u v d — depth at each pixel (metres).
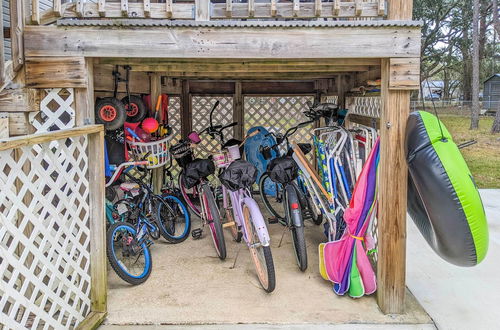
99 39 2.65
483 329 2.66
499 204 6.20
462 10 24.14
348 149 3.46
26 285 2.11
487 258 3.94
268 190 5.95
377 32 2.63
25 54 2.66
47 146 2.26
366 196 2.98
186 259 3.81
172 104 6.29
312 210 4.70
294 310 2.88
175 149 4.20
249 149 5.71
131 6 2.68
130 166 3.80
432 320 2.77
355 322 2.73
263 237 3.03
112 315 2.80
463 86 27.03
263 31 2.65
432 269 3.69
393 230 2.79
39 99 2.72
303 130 6.53
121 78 3.74
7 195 1.94
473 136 14.98
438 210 2.35
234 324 2.70
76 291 2.59
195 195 4.75
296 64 3.08
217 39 2.66
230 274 3.48
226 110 6.41
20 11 2.63
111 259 3.11
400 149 2.72
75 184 2.56
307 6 2.69
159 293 3.13
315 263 3.73
